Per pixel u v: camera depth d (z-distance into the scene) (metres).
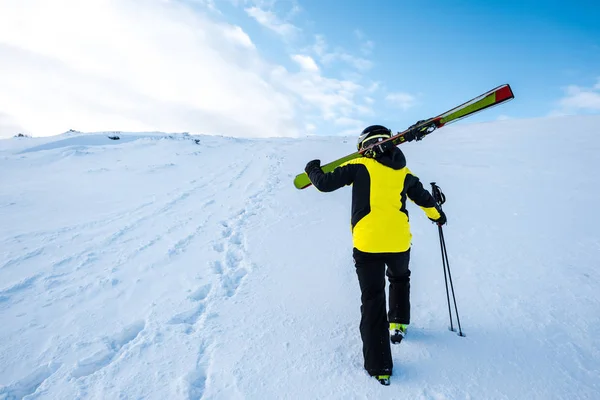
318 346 2.35
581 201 5.48
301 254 3.99
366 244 2.12
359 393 1.93
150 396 1.95
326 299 2.98
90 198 7.15
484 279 3.21
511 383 1.99
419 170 8.60
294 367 2.15
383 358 1.99
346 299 2.98
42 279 3.55
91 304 3.07
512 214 5.04
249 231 4.90
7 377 2.18
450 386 1.97
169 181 9.07
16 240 4.67
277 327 2.58
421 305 2.84
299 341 2.41
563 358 2.18
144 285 3.40
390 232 2.12
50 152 13.12
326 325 2.60
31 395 1.97
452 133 16.45
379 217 2.13
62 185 8.35
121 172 10.20
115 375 2.12
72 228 5.22
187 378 2.09
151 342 2.43
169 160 12.71
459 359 2.19
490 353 2.24
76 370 2.25
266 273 3.52
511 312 2.68
